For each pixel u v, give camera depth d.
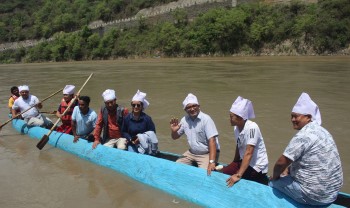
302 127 3.49
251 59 29.72
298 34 33.22
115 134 5.97
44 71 27.53
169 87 14.55
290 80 15.02
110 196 4.69
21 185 5.09
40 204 4.49
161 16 48.00
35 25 64.56
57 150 6.70
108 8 57.22
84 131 6.50
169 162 4.95
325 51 31.44
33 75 24.03
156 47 42.06
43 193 4.81
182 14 42.97
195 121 4.77
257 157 4.18
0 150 6.84
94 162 5.92
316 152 3.29
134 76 19.72
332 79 14.81
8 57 59.47
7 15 71.50
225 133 7.48
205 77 17.53
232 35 36.69
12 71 29.06
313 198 3.44
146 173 5.08
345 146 6.42
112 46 46.53
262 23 35.81
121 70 24.61
